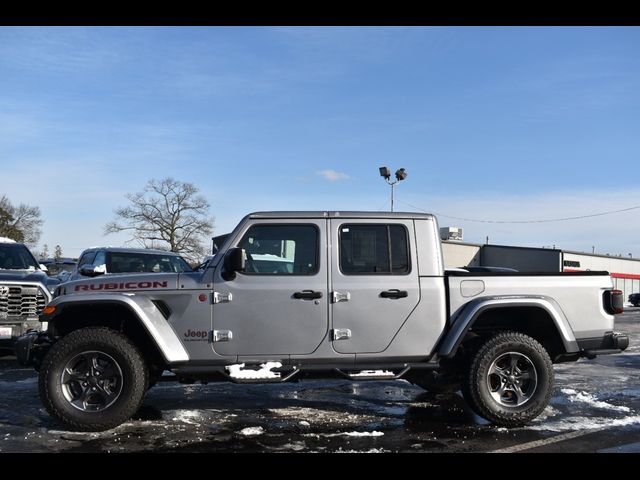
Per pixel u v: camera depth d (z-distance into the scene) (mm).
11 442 5023
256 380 5465
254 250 5660
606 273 6000
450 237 48219
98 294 5434
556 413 6234
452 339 5555
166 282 5543
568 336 5730
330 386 7652
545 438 5270
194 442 5062
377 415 6090
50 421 5684
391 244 5754
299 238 5703
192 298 5500
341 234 5730
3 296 8805
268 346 5504
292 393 7172
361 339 5574
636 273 57812
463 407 6484
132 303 5367
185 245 63469
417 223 5812
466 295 5738
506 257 49219
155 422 5699
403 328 5629
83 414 5250
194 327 5484
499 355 5625
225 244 5633
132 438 5164
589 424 5754
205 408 6320
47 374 5250
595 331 5867
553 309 5715
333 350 5547
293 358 5520
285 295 5523
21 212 75062
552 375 5637
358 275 5641
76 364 5383
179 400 6711
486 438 5258
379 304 5605
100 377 5352
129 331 5703
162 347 5355
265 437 5234
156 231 63156
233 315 5492
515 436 5328
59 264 12359
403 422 5809
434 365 5672
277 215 5719
